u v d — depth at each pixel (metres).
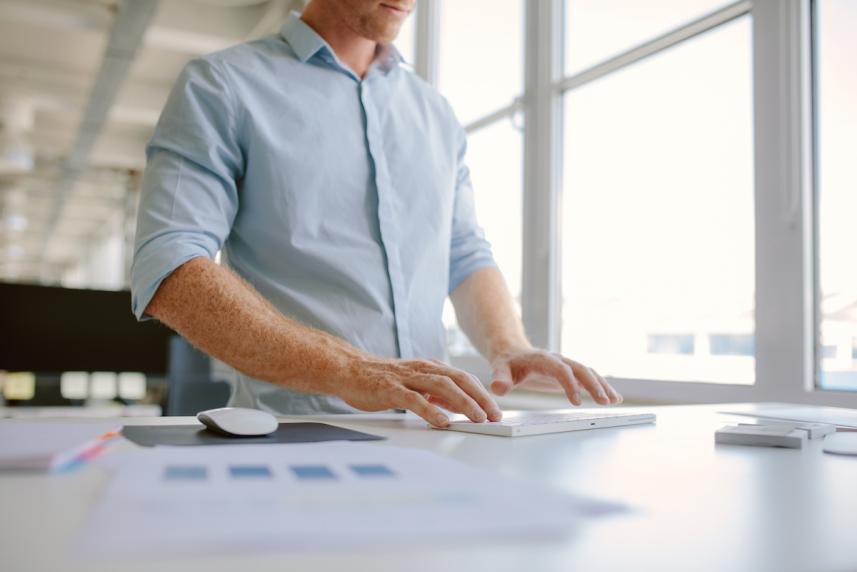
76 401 2.95
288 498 0.34
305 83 1.17
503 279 1.28
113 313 3.01
